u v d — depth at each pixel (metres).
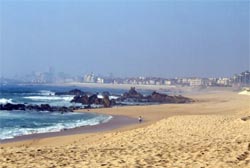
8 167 11.75
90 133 26.47
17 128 30.77
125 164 11.82
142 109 52.66
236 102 70.69
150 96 84.44
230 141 16.39
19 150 15.94
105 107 58.44
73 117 42.03
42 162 12.55
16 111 49.81
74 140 22.36
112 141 19.72
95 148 16.27
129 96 85.94
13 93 103.19
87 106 61.00
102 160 12.66
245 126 23.41
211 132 21.38
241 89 154.88
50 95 97.69
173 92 148.50
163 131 22.94
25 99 79.00
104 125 32.69
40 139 23.66
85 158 13.22
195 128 23.83
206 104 65.12
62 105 63.59
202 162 11.90
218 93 131.25
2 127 31.56
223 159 12.27
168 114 43.88
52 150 15.75
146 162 12.09
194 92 146.38
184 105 62.31
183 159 12.48
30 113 47.47
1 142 22.48
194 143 16.22
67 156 13.77
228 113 42.66
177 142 17.03
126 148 15.64
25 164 12.21
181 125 25.86
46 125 33.31
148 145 16.23
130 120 37.50
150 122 34.91
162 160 12.38
